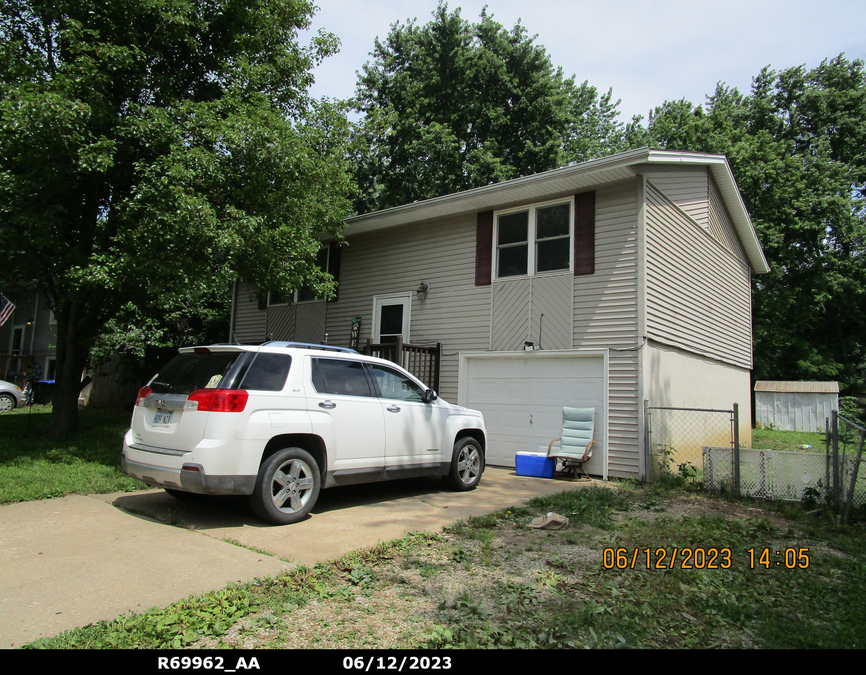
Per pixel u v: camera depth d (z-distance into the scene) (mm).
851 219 25000
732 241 15086
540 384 10414
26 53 9406
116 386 19453
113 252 9148
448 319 11898
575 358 10047
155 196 8375
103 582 4059
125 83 9445
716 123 26297
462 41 23844
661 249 10320
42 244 8359
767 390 22797
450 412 7781
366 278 13562
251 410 5496
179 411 5570
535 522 5965
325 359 6426
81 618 3473
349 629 3426
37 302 25750
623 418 9336
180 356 6266
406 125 23172
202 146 8883
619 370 9492
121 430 11938
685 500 7641
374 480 6621
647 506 7148
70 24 8516
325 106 11156
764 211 24859
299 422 5824
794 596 4258
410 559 4750
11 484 6844
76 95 8508
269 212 9789
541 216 10891
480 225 11617
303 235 10281
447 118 23922
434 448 7398
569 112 26672
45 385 19125
